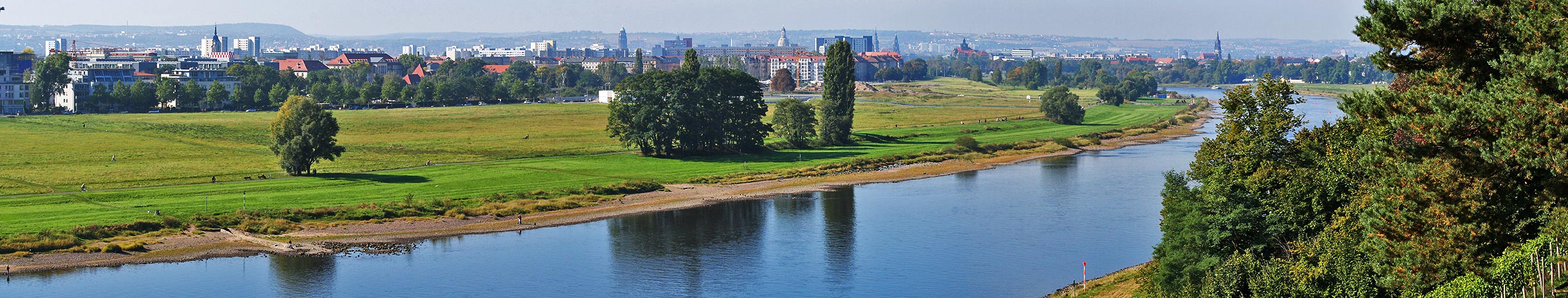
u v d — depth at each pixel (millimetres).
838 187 164875
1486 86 50719
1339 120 74125
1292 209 73312
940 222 127188
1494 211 52062
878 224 126188
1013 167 192750
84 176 161875
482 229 124188
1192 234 74562
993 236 117188
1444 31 51062
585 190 153375
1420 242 53562
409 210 132500
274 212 126875
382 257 108625
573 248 113312
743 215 135625
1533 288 51406
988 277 98188
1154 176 174125
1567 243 50188
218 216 124688
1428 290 55406
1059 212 134125
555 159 197250
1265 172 74875
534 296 93000
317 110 167750
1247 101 80438
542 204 139625
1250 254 68625
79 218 120875
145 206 131000
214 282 97125
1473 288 52688
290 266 103750
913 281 97000
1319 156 75750
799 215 135000
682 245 114438
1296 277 64188
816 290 94500
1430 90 53000
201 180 159125
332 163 184375
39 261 102500
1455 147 51812
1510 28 50219
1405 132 57281
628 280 98688
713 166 190375
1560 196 51375
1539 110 48031
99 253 106375
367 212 129750
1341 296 61094
